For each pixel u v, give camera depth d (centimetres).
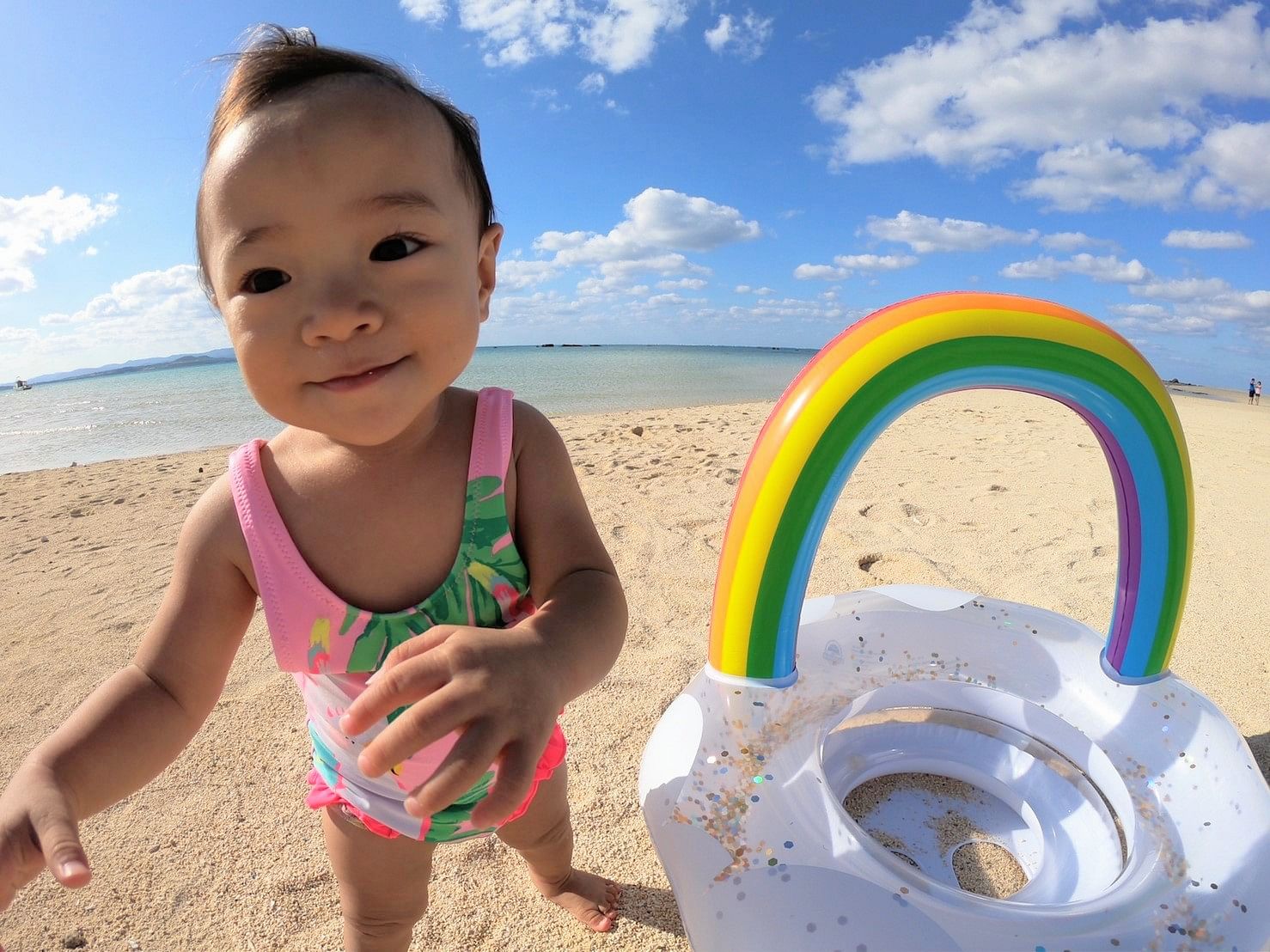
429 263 32
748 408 429
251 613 41
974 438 253
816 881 40
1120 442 49
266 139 30
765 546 47
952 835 58
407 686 26
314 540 38
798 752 48
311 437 39
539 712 27
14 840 29
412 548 38
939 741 64
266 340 31
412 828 41
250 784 71
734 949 39
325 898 58
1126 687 56
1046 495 163
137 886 59
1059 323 45
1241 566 122
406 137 31
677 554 128
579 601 35
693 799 45
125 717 36
